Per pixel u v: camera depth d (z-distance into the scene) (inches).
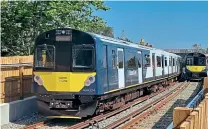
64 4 999.0
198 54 1565.0
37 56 526.3
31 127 461.7
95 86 505.7
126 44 673.6
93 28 1077.8
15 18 1028.5
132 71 698.2
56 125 500.7
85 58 510.3
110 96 571.2
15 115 541.6
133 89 720.3
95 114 539.2
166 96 917.8
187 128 218.2
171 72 1289.4
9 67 567.8
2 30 1040.2
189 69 1567.4
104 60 538.3
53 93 513.3
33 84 526.0
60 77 512.4
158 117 587.5
